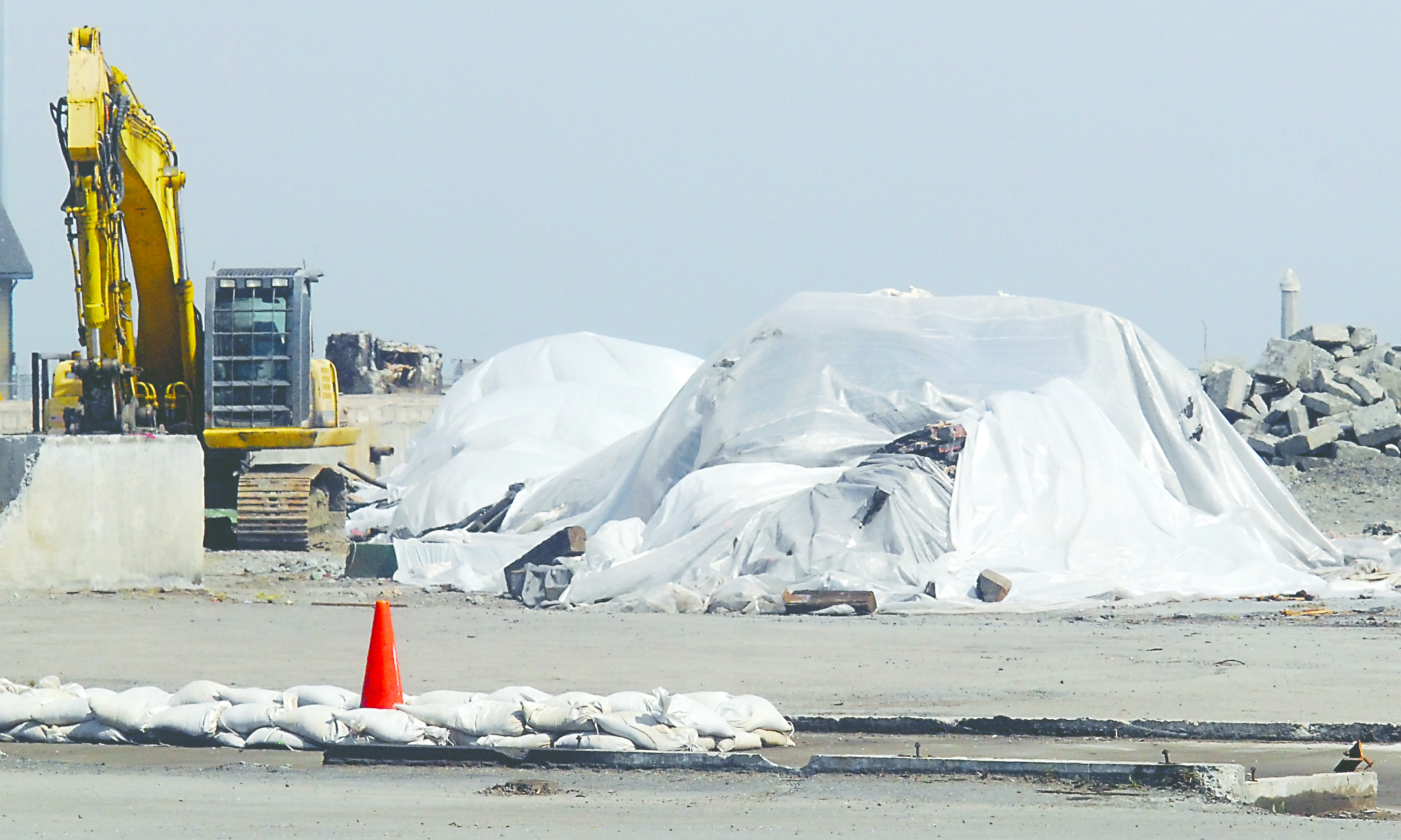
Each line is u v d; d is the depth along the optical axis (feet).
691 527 400.26
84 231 403.13
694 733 164.76
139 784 151.94
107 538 389.19
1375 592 359.87
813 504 384.88
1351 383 574.56
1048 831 124.06
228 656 249.96
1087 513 390.01
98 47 402.93
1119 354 458.91
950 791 144.05
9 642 270.46
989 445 407.85
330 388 543.80
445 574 428.15
